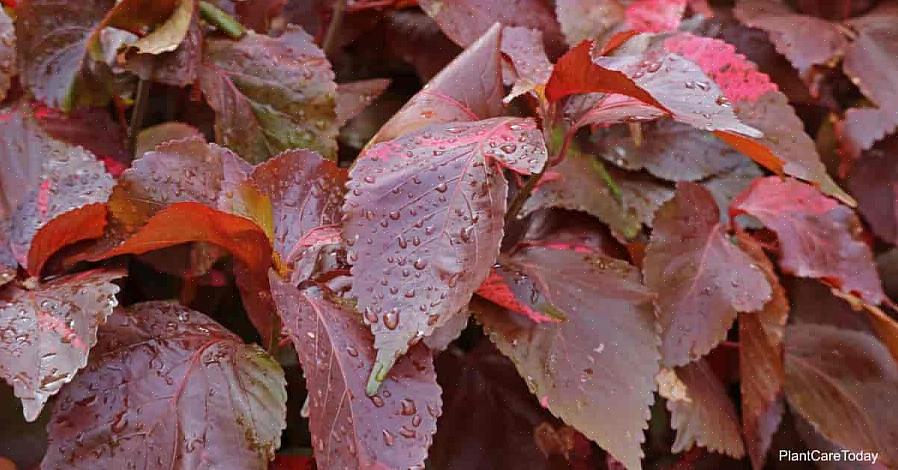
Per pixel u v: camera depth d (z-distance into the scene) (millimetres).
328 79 1120
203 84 1104
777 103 1139
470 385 1105
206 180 993
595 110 1025
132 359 962
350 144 1223
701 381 1129
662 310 1096
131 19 1076
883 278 1265
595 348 1016
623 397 1001
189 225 946
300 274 981
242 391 963
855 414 1166
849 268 1152
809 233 1157
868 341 1188
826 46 1234
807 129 1288
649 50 1070
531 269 1053
